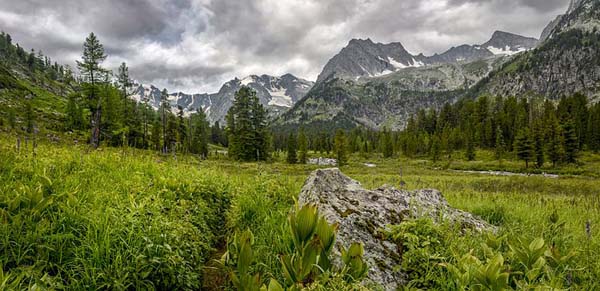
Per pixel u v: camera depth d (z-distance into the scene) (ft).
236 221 18.13
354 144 391.04
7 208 10.94
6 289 7.25
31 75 477.36
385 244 13.28
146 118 223.30
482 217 23.43
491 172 216.54
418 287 11.03
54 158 20.42
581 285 10.49
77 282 9.04
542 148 220.02
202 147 231.91
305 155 257.14
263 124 221.66
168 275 10.56
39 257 9.59
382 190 18.70
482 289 7.79
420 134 376.48
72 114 145.48
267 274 11.75
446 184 74.79
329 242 7.59
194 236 14.21
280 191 23.08
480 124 336.90
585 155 256.73
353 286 7.52
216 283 12.67
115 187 16.61
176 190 18.89
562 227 16.61
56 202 12.06
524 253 9.52
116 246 10.61
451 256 11.51
